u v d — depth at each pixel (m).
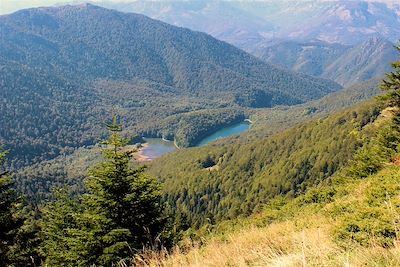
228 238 10.55
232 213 94.44
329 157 122.62
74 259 11.84
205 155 175.75
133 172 12.65
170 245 10.62
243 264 5.85
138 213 12.06
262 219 20.25
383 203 7.88
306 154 130.62
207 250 8.38
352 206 10.22
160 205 12.74
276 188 119.19
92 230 11.77
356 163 28.56
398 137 27.36
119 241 11.51
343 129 136.50
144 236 11.38
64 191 26.11
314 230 8.55
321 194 20.83
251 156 154.50
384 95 27.48
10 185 17.81
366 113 138.50
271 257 5.61
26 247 18.53
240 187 134.62
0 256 17.17
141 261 7.70
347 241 5.94
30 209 54.38
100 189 12.16
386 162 25.95
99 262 11.27
